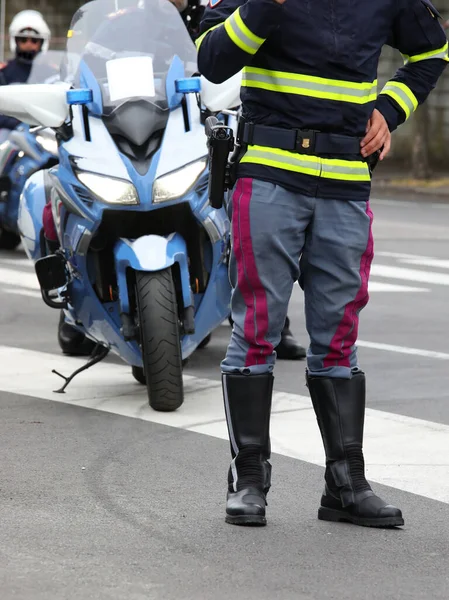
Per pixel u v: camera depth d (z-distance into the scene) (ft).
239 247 30.45
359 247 30.68
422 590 26.40
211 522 30.91
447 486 34.37
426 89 31.48
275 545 29.17
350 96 29.96
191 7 50.49
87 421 41.57
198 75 45.11
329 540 29.66
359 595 25.99
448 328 60.90
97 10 45.88
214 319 44.39
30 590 25.98
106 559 27.96
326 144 29.99
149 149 42.24
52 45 210.38
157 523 30.73
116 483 34.30
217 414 42.78
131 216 41.83
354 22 29.89
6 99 42.63
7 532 29.86
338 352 31.17
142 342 42.22
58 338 53.47
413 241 99.66
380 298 70.28
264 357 31.17
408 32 31.01
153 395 42.52
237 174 30.53
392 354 54.19
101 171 41.81
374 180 167.94
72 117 43.06
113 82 42.80
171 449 38.04
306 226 30.53
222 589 26.17
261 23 28.99
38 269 44.14
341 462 31.14
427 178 167.02
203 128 43.21
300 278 31.65
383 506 30.71
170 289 42.04
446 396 45.96
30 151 83.25
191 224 42.78
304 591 26.14
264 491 31.17
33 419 41.73
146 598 25.58
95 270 43.32
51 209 45.96
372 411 43.37
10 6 212.64
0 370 49.98
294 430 40.42
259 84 30.04
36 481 34.37
